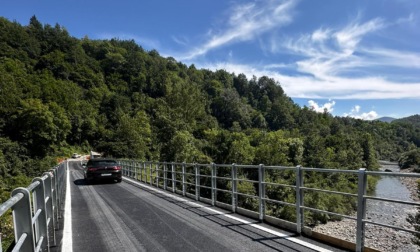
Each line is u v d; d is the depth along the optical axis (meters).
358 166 70.56
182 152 46.38
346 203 28.14
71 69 139.88
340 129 148.38
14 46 132.12
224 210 8.66
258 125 151.62
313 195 26.11
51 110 82.69
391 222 21.11
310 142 66.50
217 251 4.93
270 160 45.94
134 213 8.38
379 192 42.66
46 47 147.00
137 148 74.56
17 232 2.90
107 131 102.06
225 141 47.47
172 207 9.27
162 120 65.62
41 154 68.00
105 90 142.25
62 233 6.36
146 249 5.14
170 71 183.12
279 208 26.64
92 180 18.16
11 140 62.78
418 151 88.94
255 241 5.44
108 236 6.03
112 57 172.38
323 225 21.61
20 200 2.93
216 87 180.62
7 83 82.88
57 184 8.31
